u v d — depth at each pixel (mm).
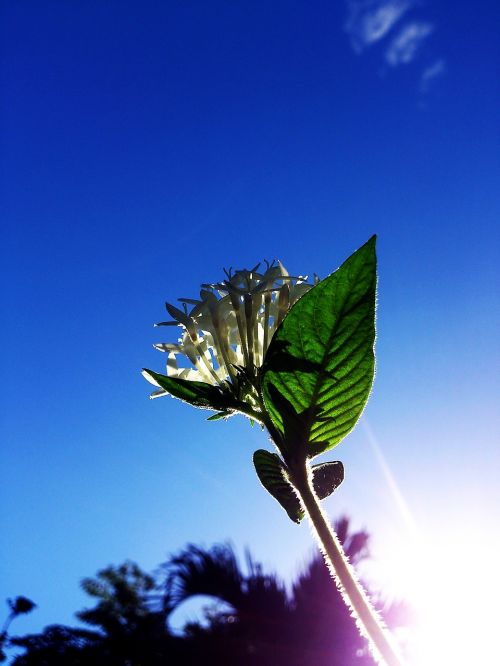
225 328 229
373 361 166
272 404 170
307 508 162
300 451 168
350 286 162
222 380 211
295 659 1077
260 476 198
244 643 1107
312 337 165
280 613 1114
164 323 238
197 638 1113
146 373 199
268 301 225
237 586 1139
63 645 1173
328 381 167
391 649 135
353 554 1092
